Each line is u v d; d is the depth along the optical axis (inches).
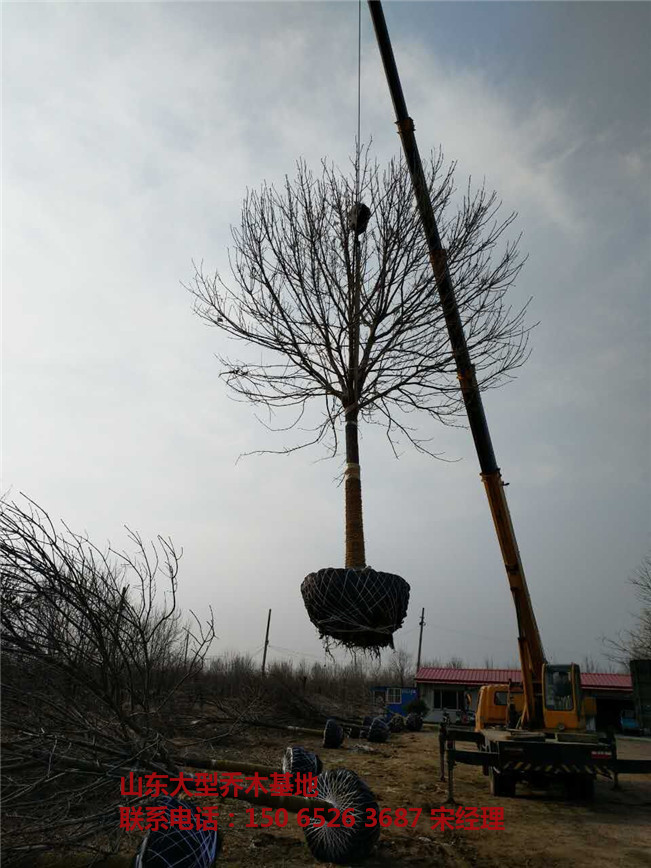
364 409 229.0
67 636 211.8
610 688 1058.1
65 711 216.8
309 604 180.9
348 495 202.2
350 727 669.9
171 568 247.6
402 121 304.2
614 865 227.3
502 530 405.7
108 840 199.9
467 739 406.3
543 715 395.5
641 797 369.4
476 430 400.2
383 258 233.8
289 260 236.7
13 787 193.3
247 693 621.9
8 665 209.5
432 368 234.2
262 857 210.2
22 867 172.2
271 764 395.9
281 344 230.1
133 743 218.8
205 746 430.0
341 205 242.5
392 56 314.8
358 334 223.6
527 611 406.0
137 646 232.8
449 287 256.7
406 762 488.1
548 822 291.9
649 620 1278.3
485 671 1203.9
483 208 275.9
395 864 214.2
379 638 179.8
